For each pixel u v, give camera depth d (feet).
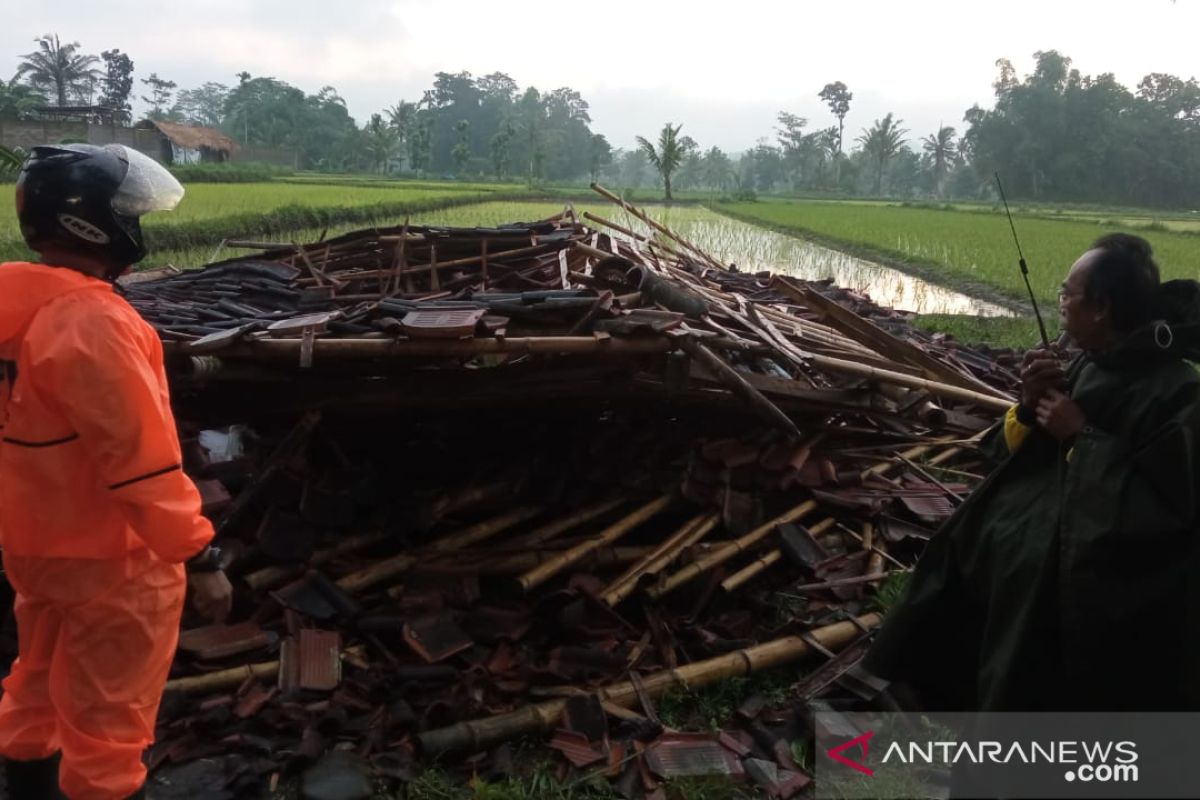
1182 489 7.03
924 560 8.89
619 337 13.47
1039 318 8.30
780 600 14.44
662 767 10.52
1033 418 8.19
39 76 246.06
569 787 10.19
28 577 7.68
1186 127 276.00
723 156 375.66
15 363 7.43
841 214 140.15
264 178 170.30
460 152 304.09
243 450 14.94
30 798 8.53
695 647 13.08
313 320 13.46
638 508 15.53
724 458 15.40
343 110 352.49
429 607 12.98
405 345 12.79
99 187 7.45
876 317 28.60
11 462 7.47
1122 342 7.59
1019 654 7.53
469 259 21.30
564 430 16.07
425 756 10.52
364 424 15.55
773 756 11.00
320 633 12.09
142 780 8.09
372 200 104.94
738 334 16.76
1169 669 7.20
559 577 14.08
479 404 15.20
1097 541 7.18
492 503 15.15
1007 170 270.46
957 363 24.48
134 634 7.76
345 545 13.93
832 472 16.26
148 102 404.77
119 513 7.59
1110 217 168.14
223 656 11.79
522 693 11.78
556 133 381.19
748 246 83.30
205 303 17.92
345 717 11.00
